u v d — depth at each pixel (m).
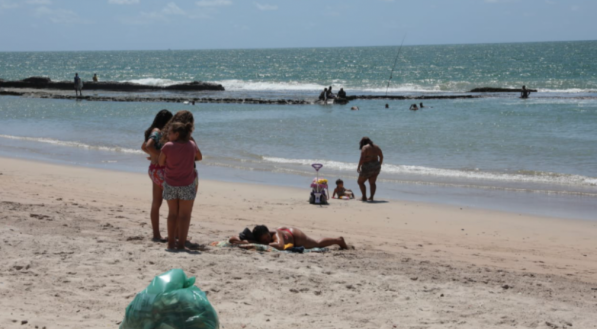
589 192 14.32
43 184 13.70
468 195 14.09
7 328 4.21
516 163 18.05
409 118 30.97
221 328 4.61
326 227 10.52
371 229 10.53
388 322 5.00
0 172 15.47
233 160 19.06
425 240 9.79
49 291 5.25
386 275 6.73
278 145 22.19
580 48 175.62
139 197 12.60
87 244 7.05
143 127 27.73
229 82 68.69
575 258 8.83
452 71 86.88
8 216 8.67
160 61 160.50
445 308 5.50
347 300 5.61
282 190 14.30
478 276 7.05
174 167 7.11
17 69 117.50
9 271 5.76
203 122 29.91
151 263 6.35
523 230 10.72
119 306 4.96
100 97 45.22
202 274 6.10
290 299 5.52
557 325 5.09
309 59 154.62
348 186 15.30
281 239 8.24
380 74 85.06
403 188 14.98
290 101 42.16
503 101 40.50
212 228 9.66
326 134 24.98
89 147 21.61
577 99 40.94
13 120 30.91
